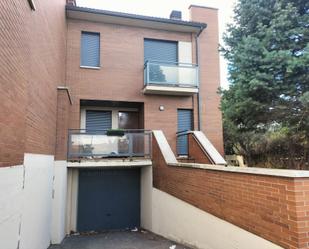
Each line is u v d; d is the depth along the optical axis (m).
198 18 13.54
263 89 8.17
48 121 7.18
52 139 7.95
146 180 10.80
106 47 12.11
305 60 7.37
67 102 9.27
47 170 7.11
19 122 4.31
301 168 9.52
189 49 13.17
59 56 9.38
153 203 9.77
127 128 13.09
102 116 12.88
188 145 11.13
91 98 11.64
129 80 12.16
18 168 4.29
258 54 8.33
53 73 7.99
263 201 4.20
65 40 11.37
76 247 7.70
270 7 8.77
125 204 11.66
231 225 5.02
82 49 12.01
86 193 11.37
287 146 10.38
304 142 9.15
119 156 10.07
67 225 10.27
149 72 11.80
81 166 9.71
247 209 4.58
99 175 11.57
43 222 6.62
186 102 12.80
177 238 7.50
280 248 3.81
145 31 12.70
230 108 9.04
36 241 5.78
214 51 13.45
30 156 5.14
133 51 12.39
